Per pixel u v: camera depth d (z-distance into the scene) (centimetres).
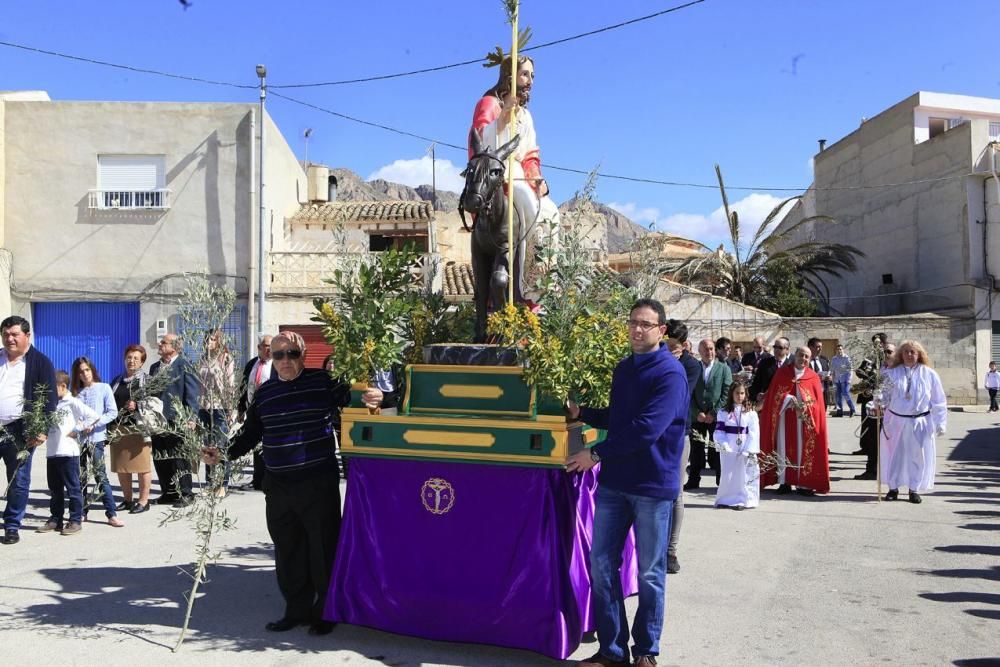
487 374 505
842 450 1517
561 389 480
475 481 496
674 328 702
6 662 473
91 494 888
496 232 566
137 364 950
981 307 2750
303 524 525
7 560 713
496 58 676
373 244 2428
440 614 491
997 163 2738
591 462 454
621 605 469
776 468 1059
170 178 2014
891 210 3209
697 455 1102
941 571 672
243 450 548
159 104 2008
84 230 2006
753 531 829
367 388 517
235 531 823
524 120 670
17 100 2023
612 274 585
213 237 2012
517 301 576
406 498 510
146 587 629
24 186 2002
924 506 972
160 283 2003
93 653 488
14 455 778
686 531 829
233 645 503
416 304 557
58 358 2012
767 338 2689
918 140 3084
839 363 2219
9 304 1988
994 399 2516
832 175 3641
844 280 3512
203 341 548
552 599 470
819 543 775
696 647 499
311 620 534
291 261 2100
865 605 581
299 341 526
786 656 484
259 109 2019
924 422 991
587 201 562
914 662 475
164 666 467
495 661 480
